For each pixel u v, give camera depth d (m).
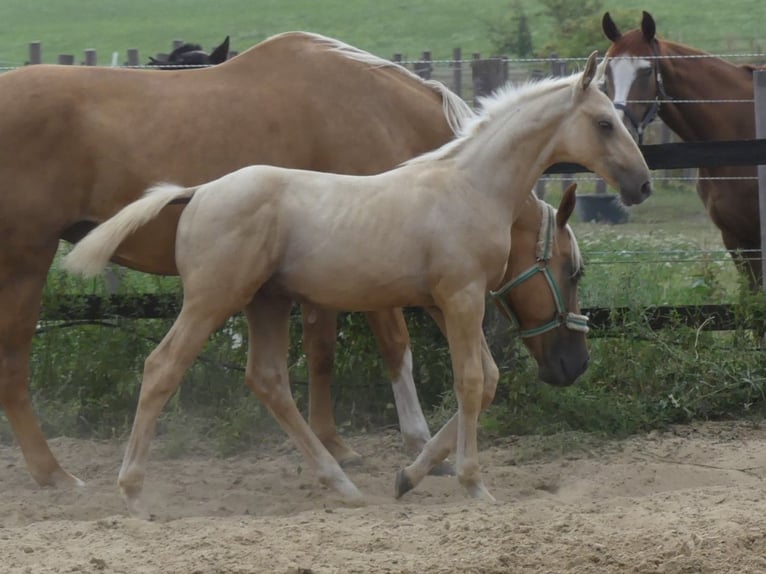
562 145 9.20
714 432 11.91
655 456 10.99
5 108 9.73
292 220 8.75
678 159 12.28
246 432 11.59
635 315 12.66
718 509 8.17
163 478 10.27
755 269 13.78
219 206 8.64
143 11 65.31
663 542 7.41
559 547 7.38
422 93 10.79
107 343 12.28
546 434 11.73
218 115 10.15
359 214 8.78
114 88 10.04
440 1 63.16
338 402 12.52
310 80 10.46
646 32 14.30
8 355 9.98
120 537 7.80
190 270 8.69
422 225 8.81
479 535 7.66
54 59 51.72
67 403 12.31
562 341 10.40
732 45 45.56
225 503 9.32
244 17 62.62
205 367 12.47
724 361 12.55
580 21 39.66
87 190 9.94
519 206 9.28
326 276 8.80
